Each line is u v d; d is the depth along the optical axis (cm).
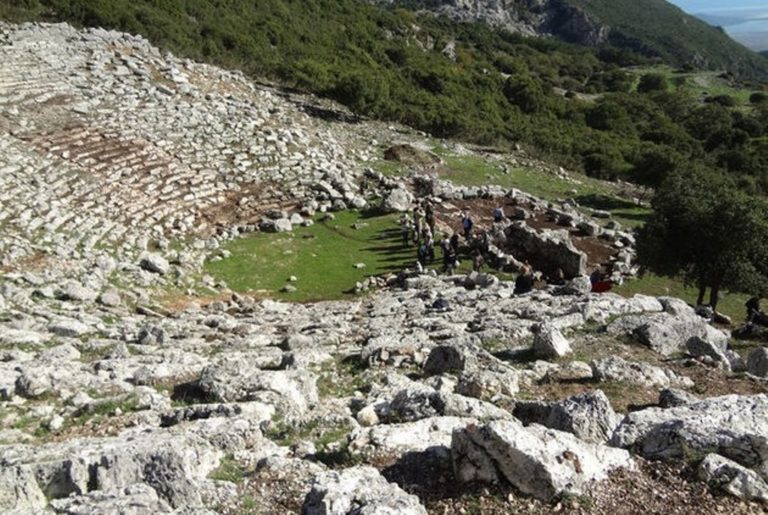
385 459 1145
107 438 1193
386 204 4344
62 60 4884
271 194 4359
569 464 1027
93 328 2277
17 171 3566
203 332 2391
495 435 1022
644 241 3369
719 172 7381
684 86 15325
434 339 2136
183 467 1037
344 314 2805
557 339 1892
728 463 1051
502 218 4212
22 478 980
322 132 5566
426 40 13800
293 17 10112
